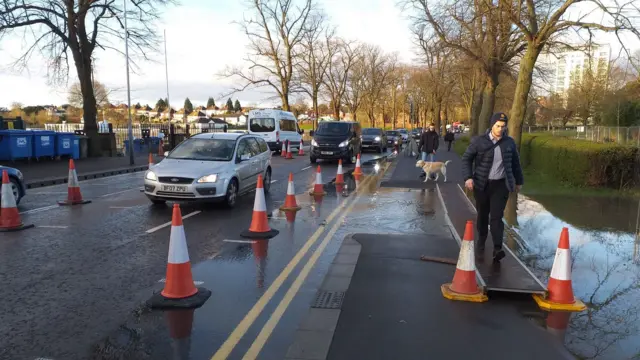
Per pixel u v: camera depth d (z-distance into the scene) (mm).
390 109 84125
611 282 5281
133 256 6320
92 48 23219
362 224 8367
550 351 3629
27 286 5141
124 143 26953
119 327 4102
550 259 6152
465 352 3602
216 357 3564
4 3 19172
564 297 4520
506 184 5363
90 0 22016
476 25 20047
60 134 19891
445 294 4746
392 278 5344
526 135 22234
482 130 22312
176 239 4699
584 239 7230
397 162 22281
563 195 11250
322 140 21172
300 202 10750
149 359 3541
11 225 7832
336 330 3990
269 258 6219
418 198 11367
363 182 14547
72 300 4738
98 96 54469
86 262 6035
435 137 15914
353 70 59344
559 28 13844
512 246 6633
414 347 3682
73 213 9250
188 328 4070
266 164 12219
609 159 11828
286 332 3994
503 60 20875
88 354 3619
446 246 6734
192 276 5199
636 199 10711
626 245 6887
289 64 41125
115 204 10281
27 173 15672
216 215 9109
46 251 6535
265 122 26859
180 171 9438
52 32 21922
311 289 5039
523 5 16719
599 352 3643
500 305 4543
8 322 4203
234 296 4828
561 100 50125
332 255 6375
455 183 13953
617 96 27859
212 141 10750
